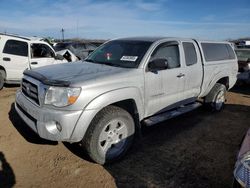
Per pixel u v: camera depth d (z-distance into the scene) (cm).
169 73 471
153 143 474
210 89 630
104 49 514
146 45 463
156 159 414
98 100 351
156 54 457
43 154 405
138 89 410
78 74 378
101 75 376
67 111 336
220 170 391
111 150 387
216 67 619
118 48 488
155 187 342
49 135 342
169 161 410
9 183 331
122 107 414
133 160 407
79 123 339
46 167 371
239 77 1012
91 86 349
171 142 482
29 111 368
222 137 516
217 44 645
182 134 523
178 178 365
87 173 362
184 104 539
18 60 844
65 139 340
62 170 366
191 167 395
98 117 360
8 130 486
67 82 341
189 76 525
